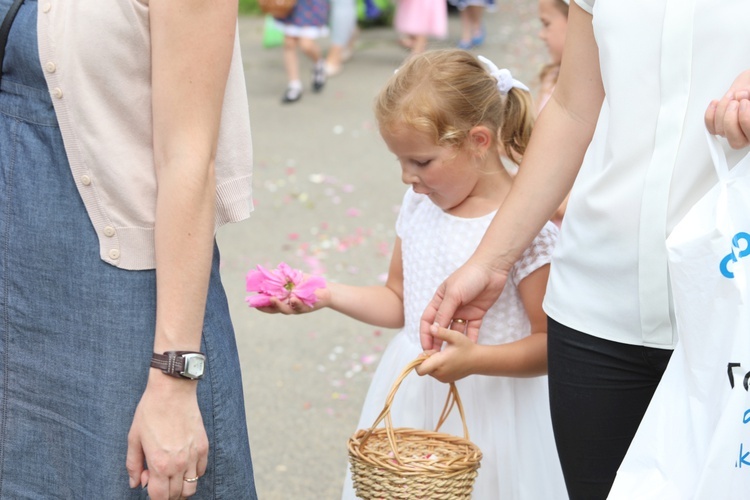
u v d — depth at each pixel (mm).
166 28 1775
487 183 2562
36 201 1900
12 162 1910
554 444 2564
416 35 10812
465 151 2480
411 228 2666
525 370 2410
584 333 2062
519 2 14523
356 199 6965
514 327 2502
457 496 2178
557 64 3811
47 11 1818
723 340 1771
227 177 1958
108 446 1917
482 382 2543
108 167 1849
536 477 2537
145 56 1825
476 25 11359
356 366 4578
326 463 3775
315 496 3559
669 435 1845
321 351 4734
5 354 1971
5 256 1933
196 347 1862
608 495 1992
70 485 1975
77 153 1856
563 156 2256
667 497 1831
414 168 2508
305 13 9469
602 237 2008
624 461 1881
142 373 1910
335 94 9836
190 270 1832
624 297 1994
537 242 2438
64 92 1828
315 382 4422
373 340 4863
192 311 1844
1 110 1919
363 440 2221
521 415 2541
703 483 1754
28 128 1899
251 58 11445
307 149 8133
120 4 1785
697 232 1793
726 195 1775
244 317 5117
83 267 1894
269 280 2516
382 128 2496
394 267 2793
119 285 1895
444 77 2432
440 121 2408
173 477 1866
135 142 1866
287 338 4871
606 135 2018
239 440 2023
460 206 2576
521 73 10000
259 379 4449
